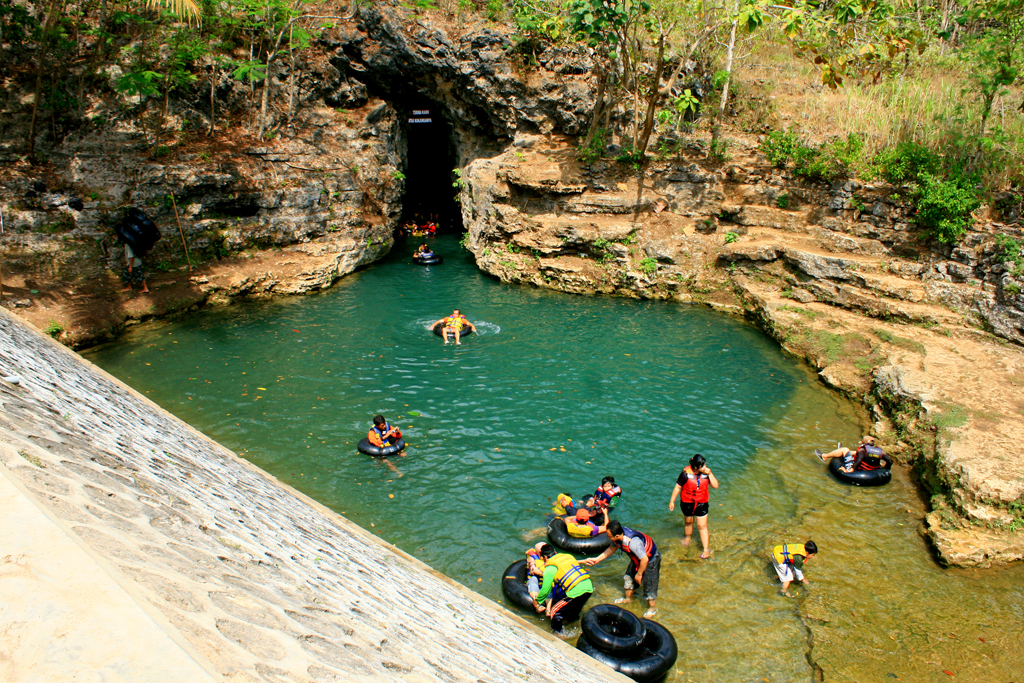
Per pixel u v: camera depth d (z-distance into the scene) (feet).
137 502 9.55
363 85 95.81
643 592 28.94
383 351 58.34
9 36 70.49
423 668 9.95
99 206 69.15
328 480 37.29
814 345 58.34
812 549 29.50
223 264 75.25
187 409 45.65
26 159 70.38
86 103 74.79
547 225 82.07
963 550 31.04
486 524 33.73
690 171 81.61
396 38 90.33
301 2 85.56
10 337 26.96
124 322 60.95
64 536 5.65
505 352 58.85
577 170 84.94
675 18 78.95
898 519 34.96
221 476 19.53
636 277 77.61
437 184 126.93
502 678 12.94
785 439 44.09
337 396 48.73
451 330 61.87
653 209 81.61
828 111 80.89
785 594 29.12
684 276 75.97
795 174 77.00
